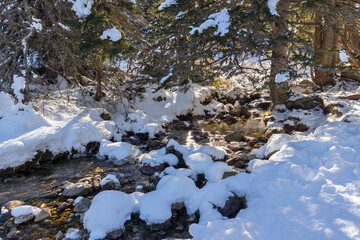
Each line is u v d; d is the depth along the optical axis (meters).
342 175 4.79
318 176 4.73
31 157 7.94
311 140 6.41
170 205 5.35
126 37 8.99
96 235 4.51
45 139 8.33
